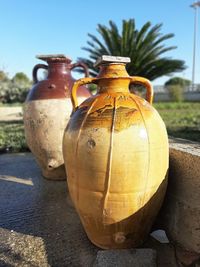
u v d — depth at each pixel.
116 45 4.04
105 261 0.53
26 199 0.88
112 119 0.53
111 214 0.54
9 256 0.59
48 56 0.98
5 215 0.77
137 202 0.54
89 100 0.59
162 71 4.25
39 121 0.94
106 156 0.52
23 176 1.10
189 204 0.58
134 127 0.52
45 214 0.77
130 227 0.56
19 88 6.37
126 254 0.54
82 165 0.54
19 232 0.68
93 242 0.61
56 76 0.99
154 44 4.07
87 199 0.55
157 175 0.55
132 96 0.58
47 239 0.65
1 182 1.04
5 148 1.55
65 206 0.81
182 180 0.59
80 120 0.55
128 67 4.16
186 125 2.07
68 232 0.67
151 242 0.62
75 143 0.54
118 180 0.52
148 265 0.52
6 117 4.09
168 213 0.64
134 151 0.52
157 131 0.54
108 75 0.58
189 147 0.63
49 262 0.57
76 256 0.58
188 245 0.58
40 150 0.98
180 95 6.83
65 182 1.02
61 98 0.95
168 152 0.59
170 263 0.54
